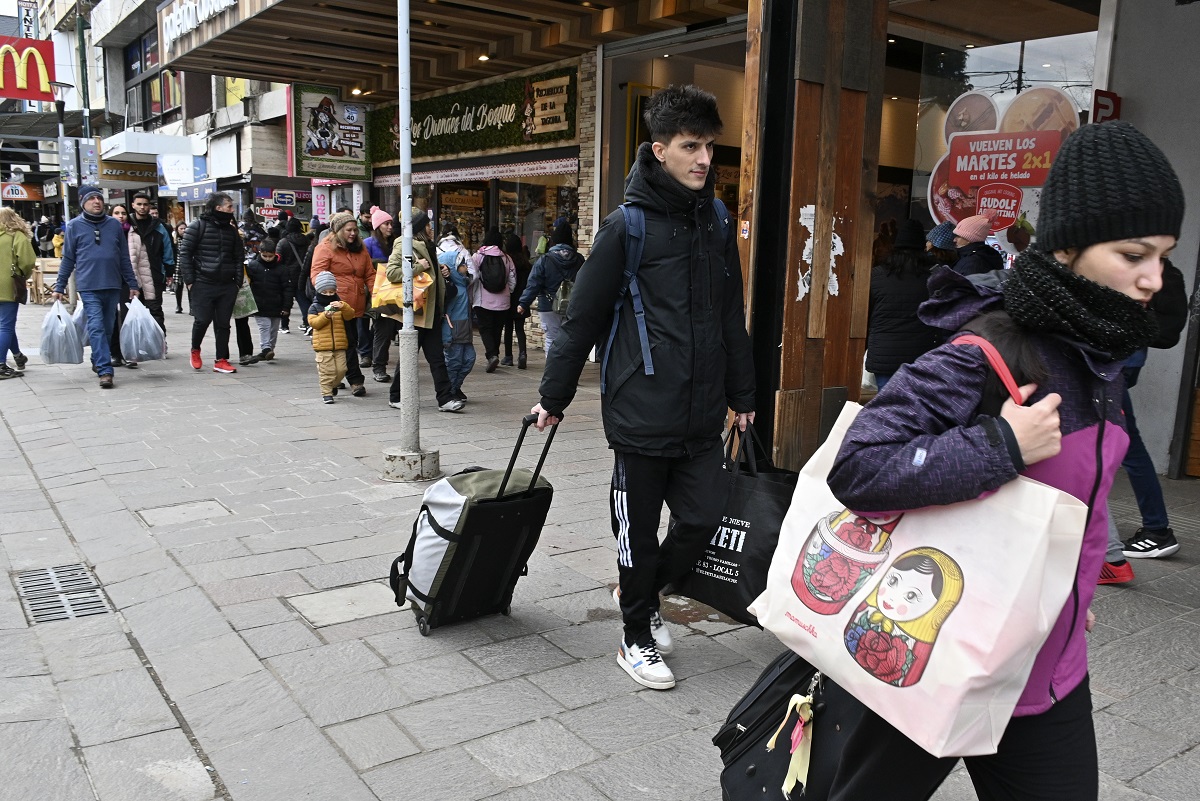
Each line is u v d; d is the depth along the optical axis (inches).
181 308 705.0
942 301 66.7
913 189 313.6
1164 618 155.7
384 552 184.2
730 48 424.2
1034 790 64.3
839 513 67.1
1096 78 251.3
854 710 72.2
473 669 135.9
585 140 438.6
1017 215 281.4
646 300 122.0
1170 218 56.5
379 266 320.2
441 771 110.0
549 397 130.1
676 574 134.8
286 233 566.9
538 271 394.6
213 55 502.6
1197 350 238.2
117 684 131.8
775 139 167.9
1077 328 58.3
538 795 105.7
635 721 122.0
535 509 145.3
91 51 1403.8
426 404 343.0
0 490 227.5
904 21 306.5
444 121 545.0
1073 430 60.1
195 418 309.4
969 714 57.4
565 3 378.3
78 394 349.7
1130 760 112.9
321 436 285.1
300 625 150.3
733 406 135.8
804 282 172.1
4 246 378.3
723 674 136.1
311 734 118.0
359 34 443.2
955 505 59.7
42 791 106.5
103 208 362.0
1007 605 56.5
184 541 189.3
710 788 107.3
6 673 135.3
